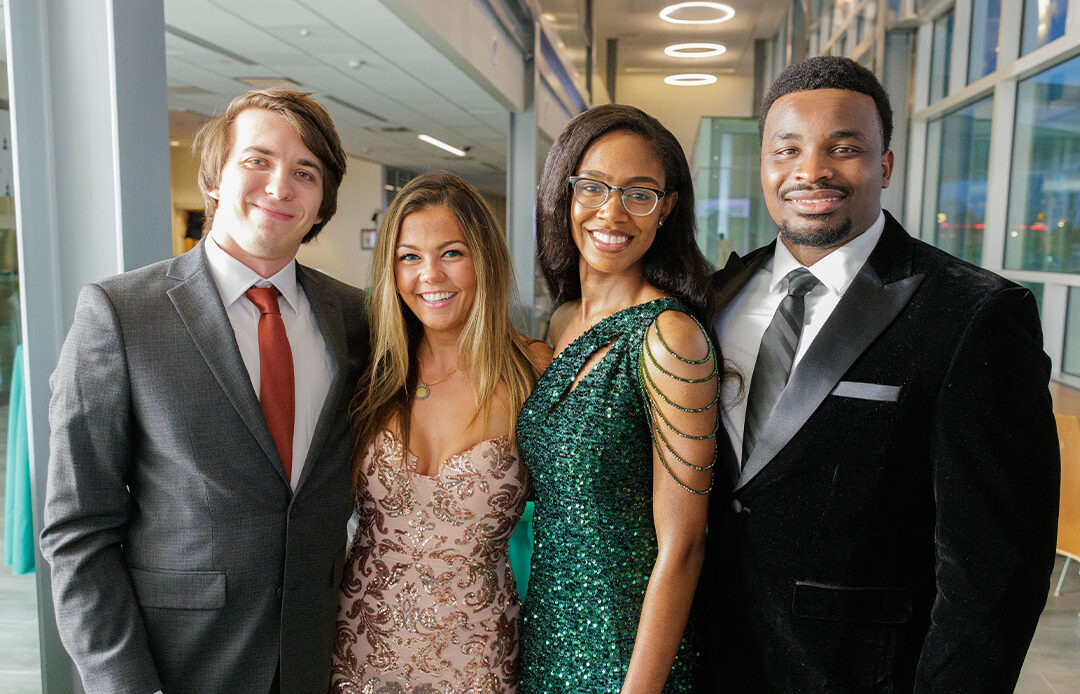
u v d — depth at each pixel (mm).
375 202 18109
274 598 1500
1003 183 5863
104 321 1434
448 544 1597
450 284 1638
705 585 1562
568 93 12898
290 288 1638
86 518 1416
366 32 6277
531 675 1583
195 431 1437
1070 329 5199
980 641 1195
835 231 1361
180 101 10008
